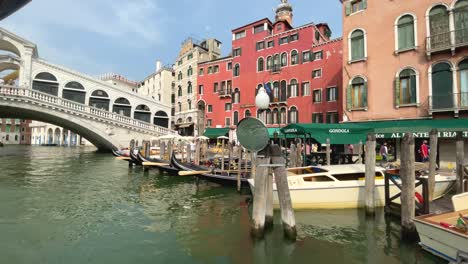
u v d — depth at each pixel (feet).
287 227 19.11
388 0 49.03
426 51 43.78
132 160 60.03
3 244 19.21
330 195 25.73
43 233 21.39
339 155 44.50
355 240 19.61
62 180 44.57
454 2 42.16
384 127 44.73
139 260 17.13
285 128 39.65
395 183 22.68
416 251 17.42
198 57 113.19
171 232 21.71
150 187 39.09
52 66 96.02
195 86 111.55
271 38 86.63
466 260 14.35
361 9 52.65
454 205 18.72
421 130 39.58
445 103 41.93
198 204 29.86
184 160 56.95
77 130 98.73
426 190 20.01
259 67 89.04
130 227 22.86
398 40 47.75
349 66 53.01
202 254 17.87
